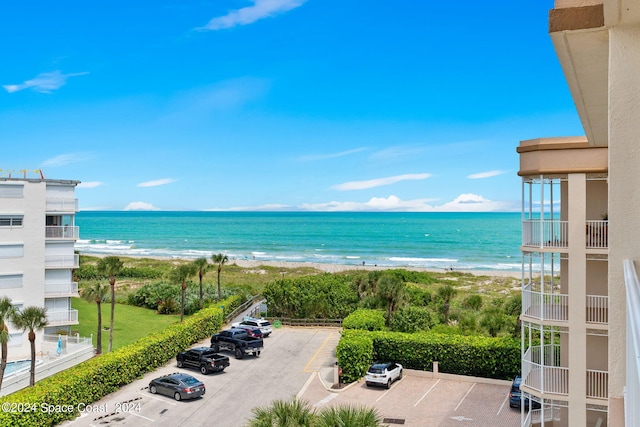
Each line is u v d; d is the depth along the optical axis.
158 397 31.38
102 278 84.38
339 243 195.25
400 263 140.12
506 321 41.59
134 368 34.19
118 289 72.25
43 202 40.47
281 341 45.31
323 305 51.81
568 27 5.50
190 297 59.34
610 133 4.93
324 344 44.19
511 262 142.38
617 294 4.98
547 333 34.44
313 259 149.25
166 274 87.75
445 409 29.88
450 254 161.62
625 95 4.88
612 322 5.08
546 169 21.84
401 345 36.66
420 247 179.88
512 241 197.00
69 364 36.56
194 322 43.00
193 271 55.31
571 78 7.24
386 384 33.28
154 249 178.38
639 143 4.82
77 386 28.55
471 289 86.81
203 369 36.16
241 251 172.00
